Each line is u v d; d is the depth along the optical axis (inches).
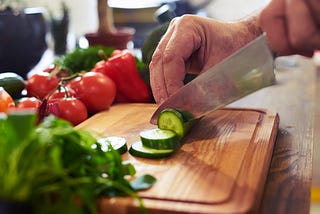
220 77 22.9
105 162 18.3
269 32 19.3
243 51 21.5
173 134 23.1
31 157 15.3
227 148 23.2
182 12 54.4
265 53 20.1
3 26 36.6
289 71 47.6
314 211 56.0
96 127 27.0
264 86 21.3
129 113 30.0
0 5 42.9
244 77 21.9
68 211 15.6
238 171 20.5
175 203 17.6
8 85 29.9
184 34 24.5
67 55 35.7
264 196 20.5
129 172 19.6
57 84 30.8
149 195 18.0
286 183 21.6
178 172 20.4
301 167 23.3
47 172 15.6
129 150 22.6
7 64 37.9
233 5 64.3
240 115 28.6
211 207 17.4
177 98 24.7
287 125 29.6
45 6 53.5
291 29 18.3
